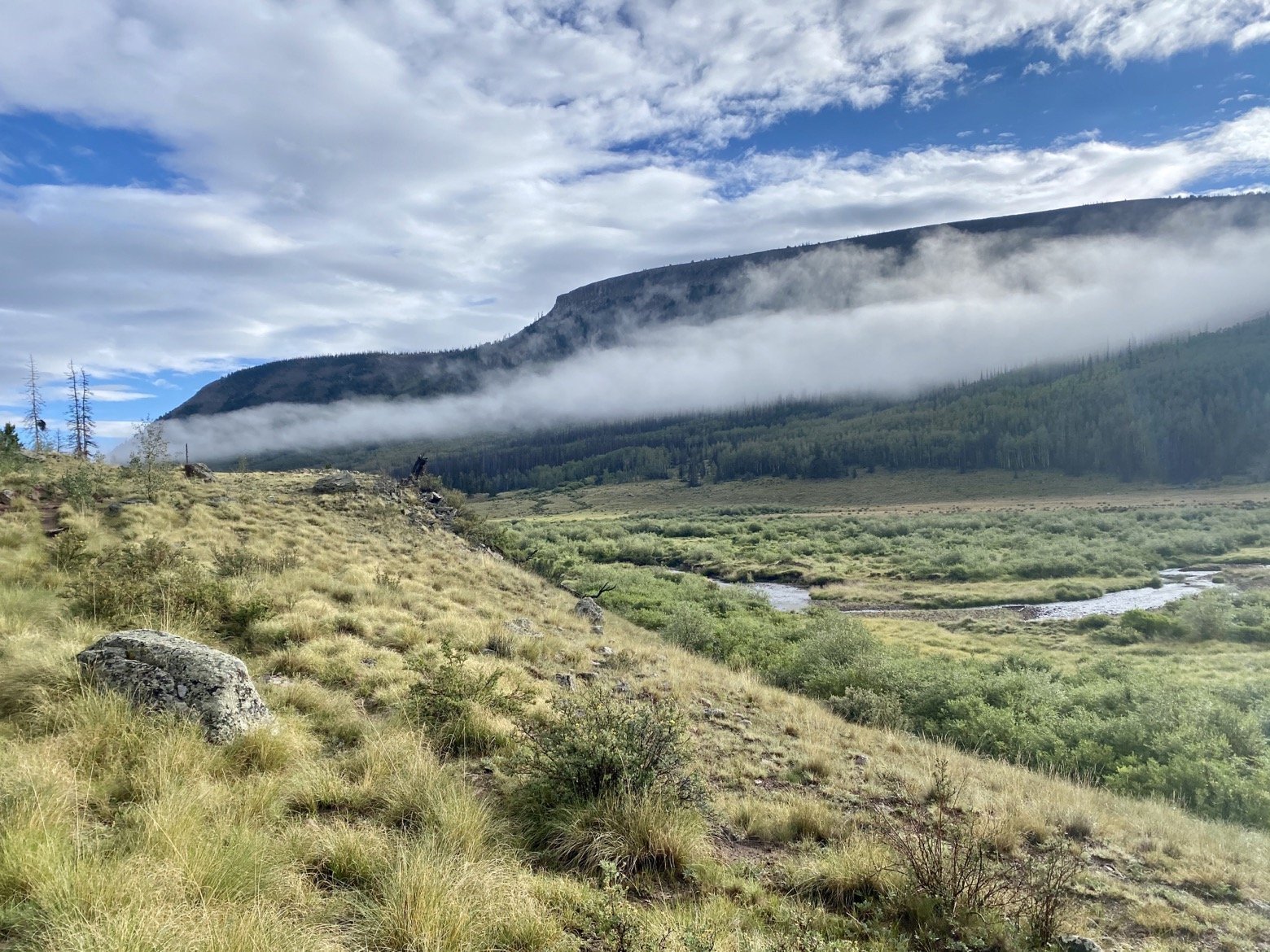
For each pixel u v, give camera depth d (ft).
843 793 24.66
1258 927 17.72
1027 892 16.75
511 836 16.72
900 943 14.10
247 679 20.49
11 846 11.27
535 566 96.53
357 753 19.60
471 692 25.09
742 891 15.92
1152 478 392.47
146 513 54.85
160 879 11.39
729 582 173.17
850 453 552.41
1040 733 40.32
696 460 647.56
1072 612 119.03
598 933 12.44
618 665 41.68
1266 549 165.58
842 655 58.80
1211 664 76.54
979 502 386.73
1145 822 25.75
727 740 29.53
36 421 81.00
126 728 17.17
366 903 12.39
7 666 19.92
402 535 74.43
